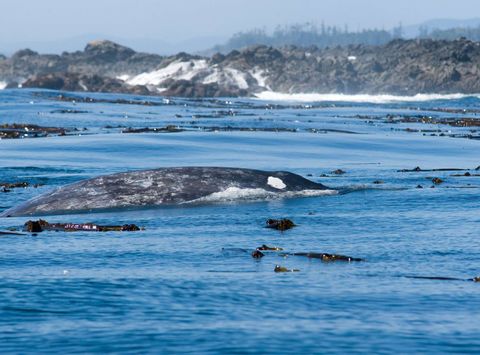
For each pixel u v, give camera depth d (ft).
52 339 99.50
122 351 94.32
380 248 165.78
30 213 231.71
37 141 516.32
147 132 602.85
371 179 322.96
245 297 121.29
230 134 570.05
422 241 174.50
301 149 490.90
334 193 263.29
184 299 119.96
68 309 114.21
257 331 102.17
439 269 143.02
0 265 148.77
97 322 107.14
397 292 124.26
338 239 178.81
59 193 242.99
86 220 213.66
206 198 242.99
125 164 395.96
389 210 227.20
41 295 122.21
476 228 192.65
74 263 151.12
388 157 457.68
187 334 100.99
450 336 99.71
